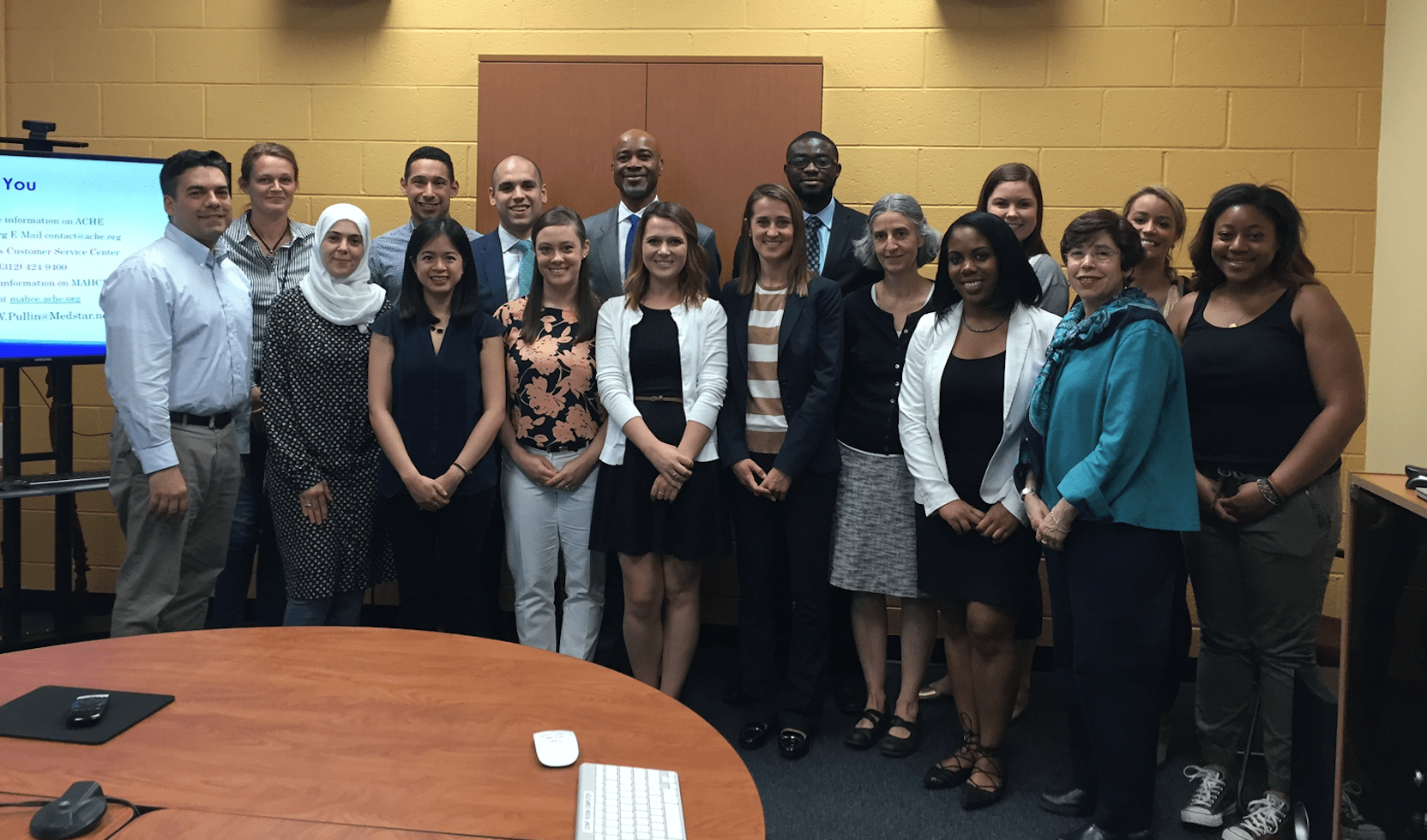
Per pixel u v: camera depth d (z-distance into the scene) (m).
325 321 2.75
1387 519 1.69
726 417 2.83
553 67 3.57
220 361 2.74
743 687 2.97
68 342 3.31
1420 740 1.54
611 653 3.33
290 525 2.74
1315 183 3.45
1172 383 2.18
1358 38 3.41
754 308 2.85
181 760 1.23
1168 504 2.16
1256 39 3.46
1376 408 3.37
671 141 3.55
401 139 3.77
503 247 3.40
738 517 2.86
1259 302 2.35
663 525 2.79
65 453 3.43
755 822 1.12
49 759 1.22
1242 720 2.49
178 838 1.05
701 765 1.26
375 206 3.79
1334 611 3.45
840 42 3.61
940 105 3.59
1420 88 3.11
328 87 3.78
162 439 2.58
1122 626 2.17
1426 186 3.06
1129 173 3.53
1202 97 3.49
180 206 2.67
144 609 2.66
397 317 2.77
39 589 3.98
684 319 2.80
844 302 2.88
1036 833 2.40
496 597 3.53
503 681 1.51
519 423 2.86
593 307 2.93
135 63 3.82
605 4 3.68
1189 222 3.52
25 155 3.22
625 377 2.81
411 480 2.69
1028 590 2.53
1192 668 3.50
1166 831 2.44
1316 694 2.20
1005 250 2.48
